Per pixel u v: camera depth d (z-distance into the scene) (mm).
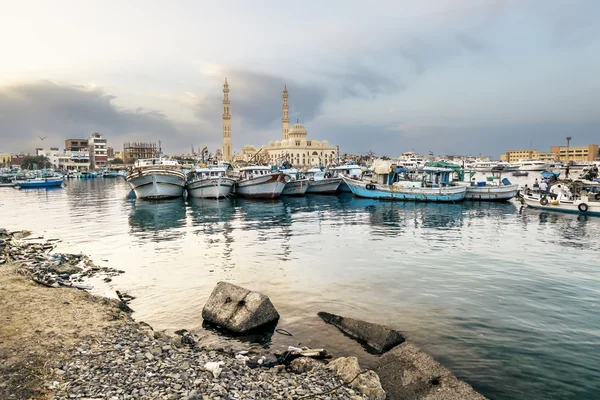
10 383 8422
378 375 10203
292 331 13102
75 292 15383
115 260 22938
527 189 54344
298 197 65750
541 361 11000
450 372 10000
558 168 148250
